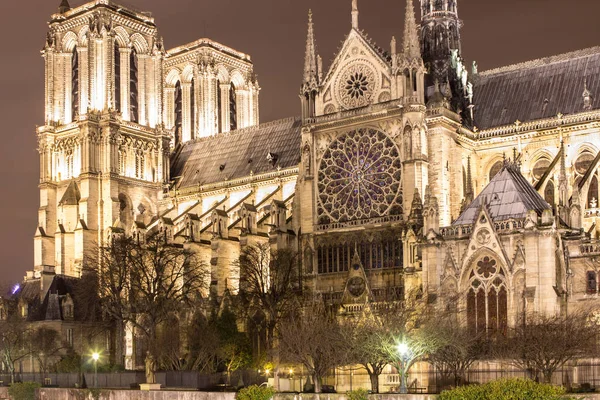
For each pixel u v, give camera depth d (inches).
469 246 3294.8
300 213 5162.4
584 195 4443.9
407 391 3211.1
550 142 4896.7
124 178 6663.4
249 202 6176.2
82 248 6348.4
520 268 3174.2
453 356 3065.9
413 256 4121.6
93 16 6811.0
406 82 4854.8
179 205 6747.1
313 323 3540.8
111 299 5172.2
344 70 5132.9
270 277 4854.8
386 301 3710.6
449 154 4889.3
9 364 5073.8
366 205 4938.5
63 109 6953.7
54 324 5570.9
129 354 5339.6
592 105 4894.2
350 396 2802.7
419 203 4429.1
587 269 3225.9
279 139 6540.4
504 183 3486.7
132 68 7126.0
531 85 5246.1
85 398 3661.4
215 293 5221.5
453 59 5295.3
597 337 3019.2
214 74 7721.5
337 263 4963.1
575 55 5206.7
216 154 6919.3
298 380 3838.6
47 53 6983.3
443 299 3282.5
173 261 5378.9
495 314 3221.0
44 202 6801.2
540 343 2783.0
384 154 4901.6
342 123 5054.1
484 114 5300.2
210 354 4478.3
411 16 4913.9
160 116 7150.6
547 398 2288.4
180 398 3284.9
